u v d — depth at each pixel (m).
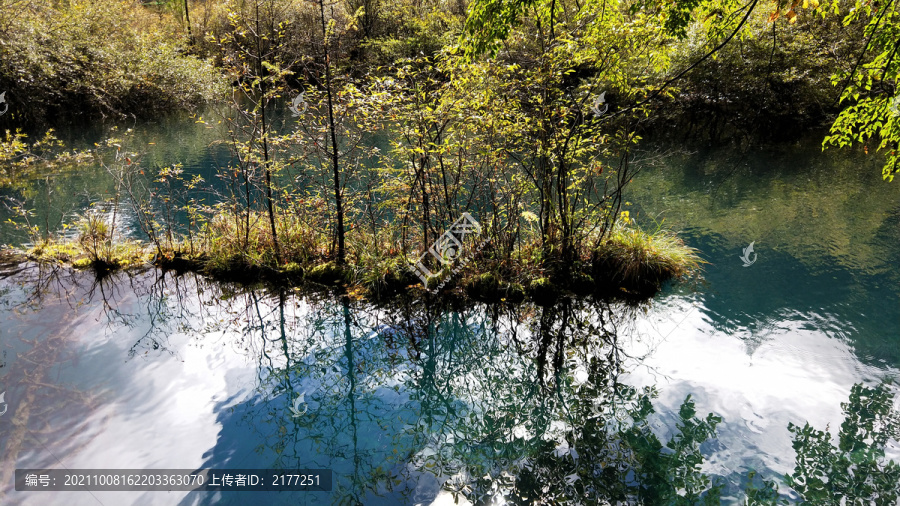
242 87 7.06
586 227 7.73
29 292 6.81
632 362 5.46
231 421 4.48
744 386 4.94
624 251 7.18
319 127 7.38
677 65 17.28
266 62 6.82
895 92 3.84
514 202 7.26
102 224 8.28
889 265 7.57
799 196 11.23
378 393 5.08
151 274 7.50
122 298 6.75
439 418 4.71
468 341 6.00
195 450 4.10
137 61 22.50
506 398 4.99
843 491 3.67
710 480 3.83
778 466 3.93
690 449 4.16
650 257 7.16
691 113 18.64
